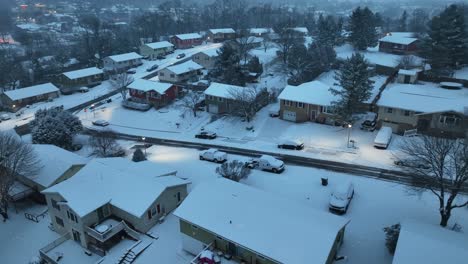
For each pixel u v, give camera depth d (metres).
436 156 28.73
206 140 52.62
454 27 66.00
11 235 32.56
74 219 29.59
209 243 26.33
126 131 59.47
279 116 57.03
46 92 78.12
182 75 81.94
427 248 21.22
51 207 31.72
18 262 29.22
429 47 68.06
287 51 81.69
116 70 93.38
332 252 24.53
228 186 29.92
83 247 29.89
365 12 87.31
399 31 133.00
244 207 26.69
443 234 23.06
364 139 46.94
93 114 67.38
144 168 36.56
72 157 40.19
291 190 35.94
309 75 69.12
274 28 119.44
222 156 43.66
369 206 32.41
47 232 32.72
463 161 28.34
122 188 31.80
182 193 34.12
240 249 24.89
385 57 77.75
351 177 37.94
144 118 64.06
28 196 37.75
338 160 42.03
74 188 31.12
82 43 121.12
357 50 88.94
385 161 40.81
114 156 46.94
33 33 158.62
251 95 57.53
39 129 50.25
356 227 29.50
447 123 45.00
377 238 28.09
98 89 85.12
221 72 75.88
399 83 64.94
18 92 75.19
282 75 75.94
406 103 46.88
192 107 63.22
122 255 28.08
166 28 144.25
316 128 51.72
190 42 120.75
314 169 40.28
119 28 159.25
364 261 25.72
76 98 79.19
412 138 45.66
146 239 29.67
